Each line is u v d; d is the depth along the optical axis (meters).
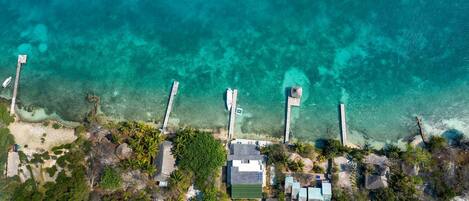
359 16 56.38
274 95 53.31
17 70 55.38
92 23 57.53
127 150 49.66
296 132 51.88
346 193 48.09
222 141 51.50
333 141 49.66
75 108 53.69
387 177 48.41
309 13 56.59
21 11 57.88
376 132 51.72
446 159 48.34
